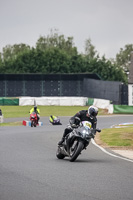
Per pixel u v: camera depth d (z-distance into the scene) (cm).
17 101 18450
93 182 2658
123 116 13038
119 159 3966
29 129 8512
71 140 3741
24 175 2886
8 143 5384
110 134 6888
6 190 2367
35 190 2378
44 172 3034
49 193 2302
